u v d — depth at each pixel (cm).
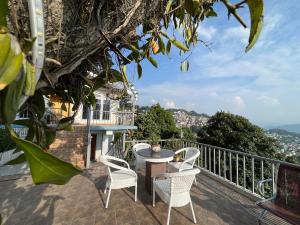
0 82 34
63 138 645
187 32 82
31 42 42
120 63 83
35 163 34
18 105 42
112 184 311
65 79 97
